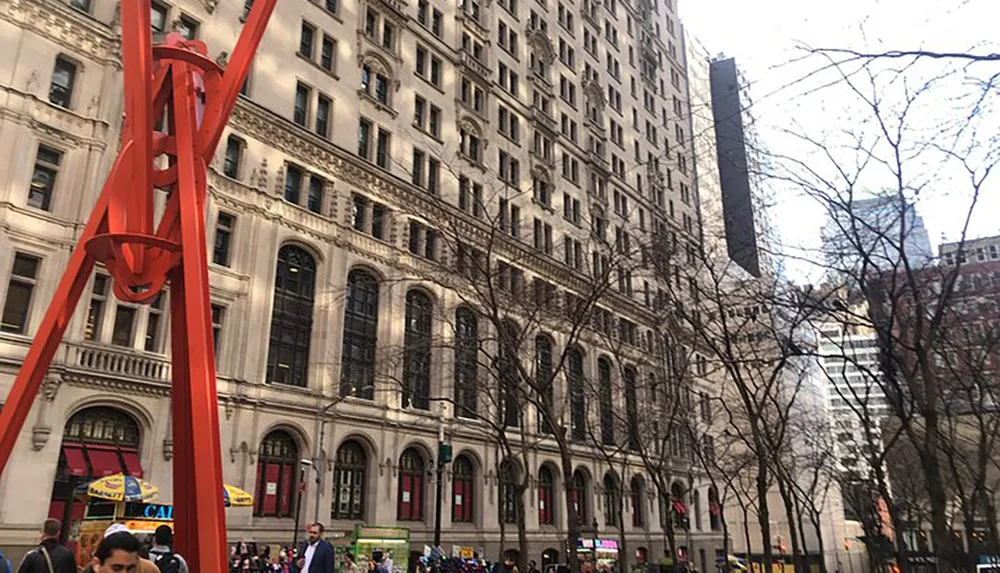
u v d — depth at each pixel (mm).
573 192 63156
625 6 82375
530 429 49906
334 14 42844
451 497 42875
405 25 48031
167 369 30203
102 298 29078
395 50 47062
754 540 85125
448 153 49281
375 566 26078
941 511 12945
